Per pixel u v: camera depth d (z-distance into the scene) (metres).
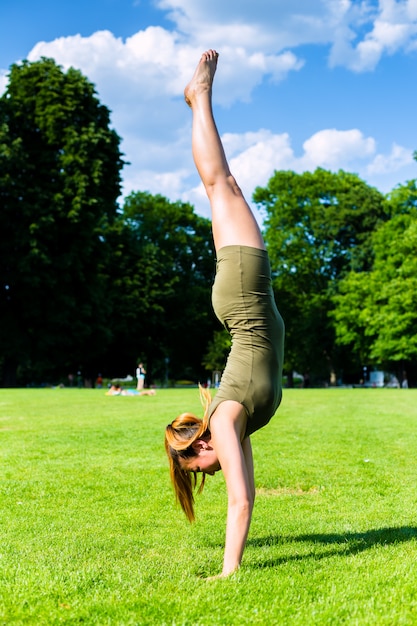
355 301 48.34
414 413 16.59
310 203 52.72
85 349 43.22
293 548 4.75
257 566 4.16
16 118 38.94
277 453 9.40
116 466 8.37
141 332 50.97
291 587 3.60
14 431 12.00
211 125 4.45
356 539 5.00
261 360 4.05
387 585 3.62
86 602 3.45
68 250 38.88
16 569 4.12
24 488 7.04
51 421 14.14
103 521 5.70
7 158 36.06
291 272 53.09
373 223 51.44
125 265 49.41
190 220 57.31
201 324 55.50
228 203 4.28
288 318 53.41
